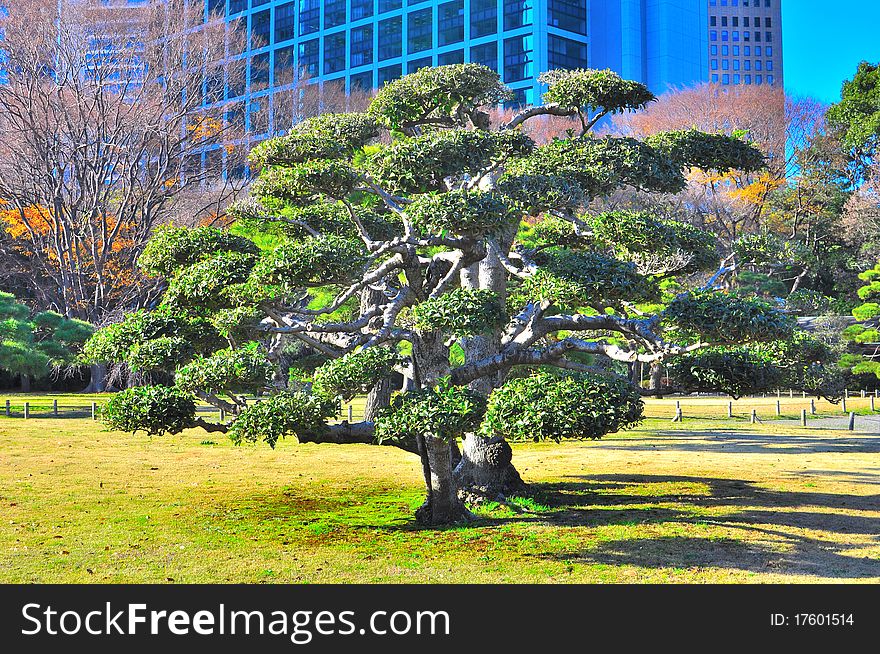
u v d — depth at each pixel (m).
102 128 48.34
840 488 17.03
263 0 80.06
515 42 67.44
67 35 47.38
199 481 18.11
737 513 14.34
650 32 71.56
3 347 31.09
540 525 13.43
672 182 14.27
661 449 24.42
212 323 13.37
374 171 12.98
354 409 39.25
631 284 12.13
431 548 11.90
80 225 49.12
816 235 54.03
